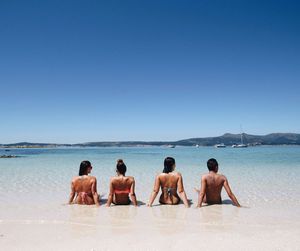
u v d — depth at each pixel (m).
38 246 3.94
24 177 13.08
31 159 33.44
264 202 7.23
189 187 10.05
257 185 10.30
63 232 4.62
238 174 14.27
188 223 5.16
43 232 4.62
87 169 7.11
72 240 4.20
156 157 37.16
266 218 5.54
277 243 4.00
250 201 7.35
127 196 6.89
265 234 4.44
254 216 5.71
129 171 16.28
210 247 3.85
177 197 7.01
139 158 34.28
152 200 6.77
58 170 17.09
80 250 3.77
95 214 5.91
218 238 4.24
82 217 5.65
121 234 4.49
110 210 6.30
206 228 4.82
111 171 16.64
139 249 3.79
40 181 11.55
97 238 4.29
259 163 22.73
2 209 6.42
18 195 8.33
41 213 6.00
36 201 7.39
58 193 8.69
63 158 35.62
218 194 6.89
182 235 4.41
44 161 28.34
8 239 4.27
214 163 6.93
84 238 4.29
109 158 34.78
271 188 9.57
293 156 35.97
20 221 5.34
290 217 5.63
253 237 4.28
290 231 4.61
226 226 4.95
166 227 4.89
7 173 15.16
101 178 12.99
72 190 7.10
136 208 6.50
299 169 17.00
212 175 6.83
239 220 5.38
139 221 5.32
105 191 9.35
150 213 5.99
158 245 3.94
